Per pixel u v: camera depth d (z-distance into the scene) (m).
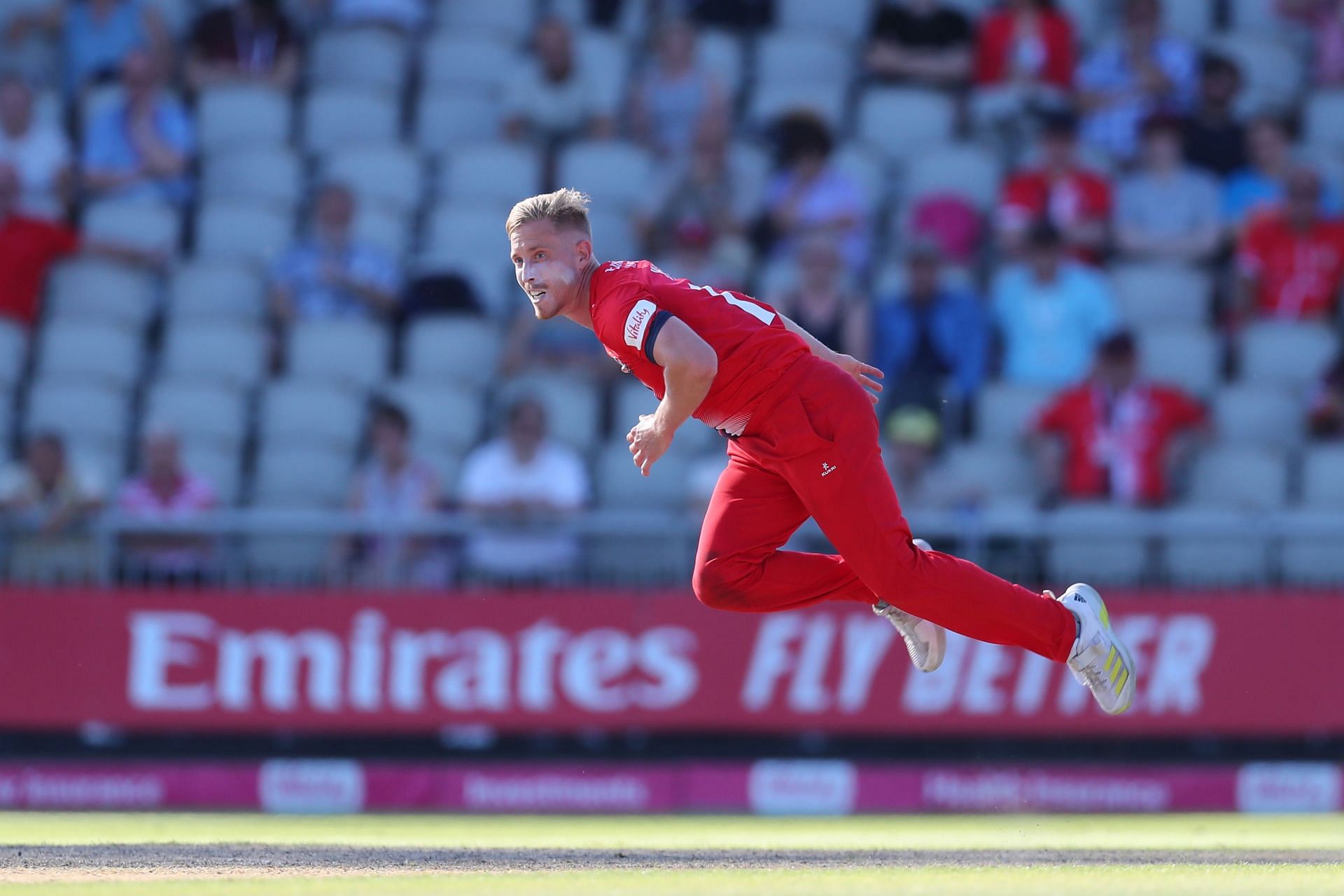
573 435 37.78
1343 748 31.66
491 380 40.03
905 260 39.41
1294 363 38.84
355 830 24.66
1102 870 14.57
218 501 37.00
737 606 16.05
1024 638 15.90
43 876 14.06
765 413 14.95
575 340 39.25
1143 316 40.28
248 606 32.41
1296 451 36.88
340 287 40.44
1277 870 14.53
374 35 47.38
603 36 46.84
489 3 48.91
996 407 37.38
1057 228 39.38
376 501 34.69
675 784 31.94
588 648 32.09
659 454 14.83
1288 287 39.91
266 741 32.66
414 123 47.09
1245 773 31.33
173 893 11.88
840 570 16.11
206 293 41.56
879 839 22.36
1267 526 31.27
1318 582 33.19
